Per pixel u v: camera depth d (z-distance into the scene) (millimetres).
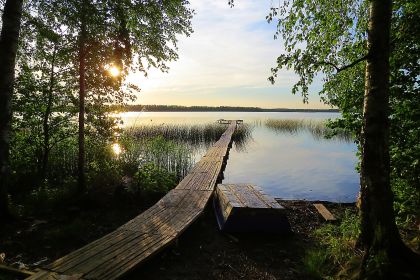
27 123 9797
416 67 5051
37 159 10508
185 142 23188
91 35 8086
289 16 5445
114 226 6750
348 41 5996
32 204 7566
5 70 6469
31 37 8742
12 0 6531
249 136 31750
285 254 5383
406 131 5277
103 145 11109
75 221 6527
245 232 6152
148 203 8461
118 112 10359
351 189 12031
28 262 4973
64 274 4000
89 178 9266
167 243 5051
